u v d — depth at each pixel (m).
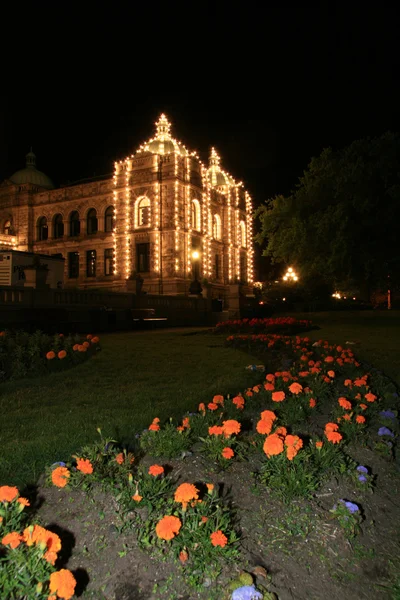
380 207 21.95
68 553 2.84
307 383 6.48
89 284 42.94
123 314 22.30
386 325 22.20
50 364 8.59
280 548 2.92
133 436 4.49
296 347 10.59
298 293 46.38
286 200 26.00
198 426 4.51
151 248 39.41
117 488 3.36
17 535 2.48
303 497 3.40
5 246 45.78
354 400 5.83
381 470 4.00
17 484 3.56
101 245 42.88
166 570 2.70
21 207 47.00
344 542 3.01
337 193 22.14
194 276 41.09
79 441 4.24
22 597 2.40
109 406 5.73
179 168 39.62
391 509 3.46
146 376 7.97
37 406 5.88
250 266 51.75
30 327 15.13
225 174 49.31
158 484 3.31
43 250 46.19
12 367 7.99
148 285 39.09
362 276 23.44
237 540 2.87
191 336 17.14
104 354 11.03
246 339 12.80
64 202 45.12
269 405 5.56
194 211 42.88
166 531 2.56
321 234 22.61
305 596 2.58
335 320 25.94
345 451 4.24
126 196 40.94
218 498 3.23
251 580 2.58
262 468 3.69
